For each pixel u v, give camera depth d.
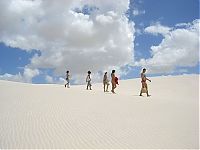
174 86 43.06
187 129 14.83
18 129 13.77
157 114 18.47
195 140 12.91
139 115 17.92
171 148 11.69
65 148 11.34
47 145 11.64
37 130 13.70
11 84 34.12
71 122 15.41
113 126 14.91
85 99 23.59
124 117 17.19
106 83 32.34
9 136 12.67
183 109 20.72
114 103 22.19
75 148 11.38
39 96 24.00
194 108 21.42
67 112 17.86
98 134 13.38
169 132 14.11
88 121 15.77
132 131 14.08
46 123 15.01
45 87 32.88
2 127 14.02
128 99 24.88
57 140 12.31
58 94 25.95
